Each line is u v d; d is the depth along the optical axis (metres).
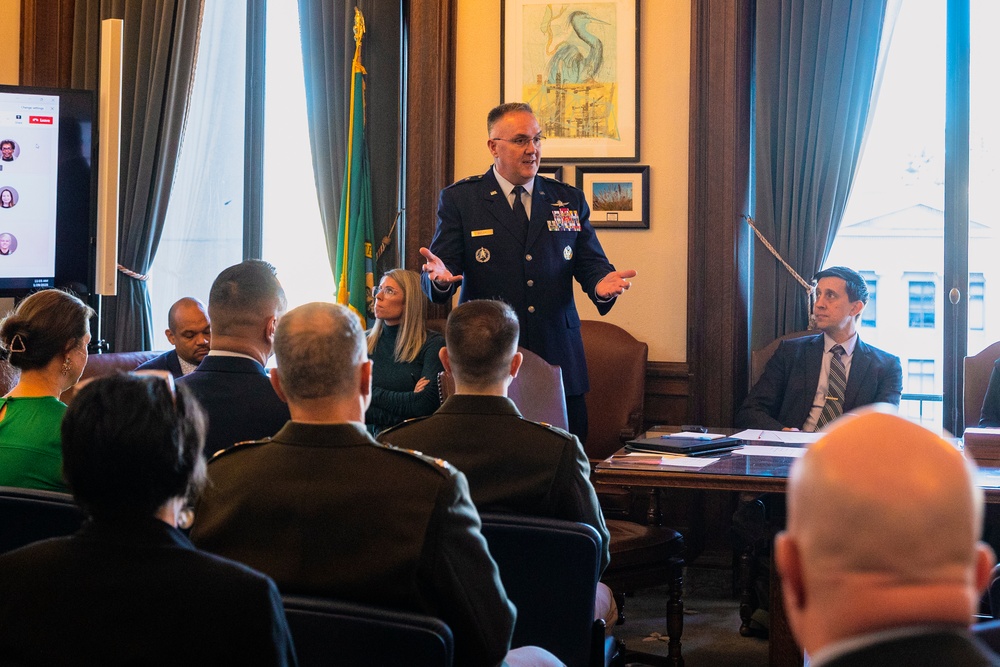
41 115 4.97
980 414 4.11
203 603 1.23
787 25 4.75
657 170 4.94
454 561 1.61
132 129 5.46
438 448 2.18
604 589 2.79
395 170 5.22
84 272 5.09
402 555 1.59
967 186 4.76
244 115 5.57
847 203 4.72
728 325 4.80
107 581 1.23
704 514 4.84
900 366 4.29
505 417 2.20
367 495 1.62
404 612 1.49
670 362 4.89
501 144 3.73
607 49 4.95
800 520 0.74
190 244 5.61
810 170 4.73
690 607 4.41
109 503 1.26
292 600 1.51
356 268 5.13
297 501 1.64
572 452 2.18
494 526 2.01
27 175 4.95
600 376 4.80
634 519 4.82
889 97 4.86
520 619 2.04
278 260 5.59
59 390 2.41
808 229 4.73
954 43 4.76
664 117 4.92
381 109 5.21
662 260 4.94
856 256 4.91
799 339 4.41
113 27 4.41
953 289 4.78
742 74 4.81
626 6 4.93
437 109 5.07
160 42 5.42
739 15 4.78
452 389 3.17
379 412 4.38
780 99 4.77
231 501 1.68
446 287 3.50
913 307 4.88
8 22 5.60
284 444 1.69
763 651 3.80
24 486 2.26
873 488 0.70
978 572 0.75
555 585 2.01
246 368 2.42
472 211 3.82
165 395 1.31
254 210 5.56
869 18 4.65
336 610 1.49
